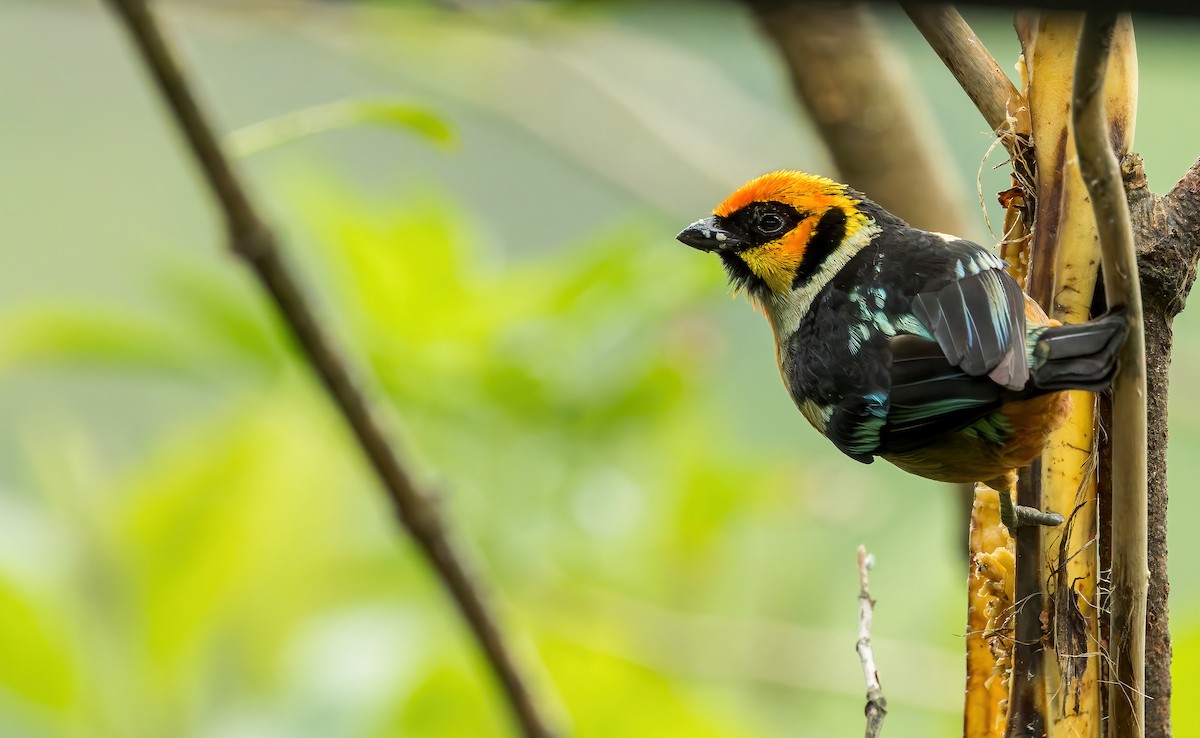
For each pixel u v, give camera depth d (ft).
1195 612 33.35
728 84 52.13
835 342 26.16
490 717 34.06
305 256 36.52
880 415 24.90
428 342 35.76
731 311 50.21
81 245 55.52
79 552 33.37
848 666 37.22
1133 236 20.75
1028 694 21.63
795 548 40.22
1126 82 21.20
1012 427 22.20
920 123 35.12
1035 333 21.42
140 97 58.54
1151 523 21.03
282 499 34.63
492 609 26.84
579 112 46.91
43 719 32.50
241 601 34.27
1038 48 22.41
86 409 48.14
